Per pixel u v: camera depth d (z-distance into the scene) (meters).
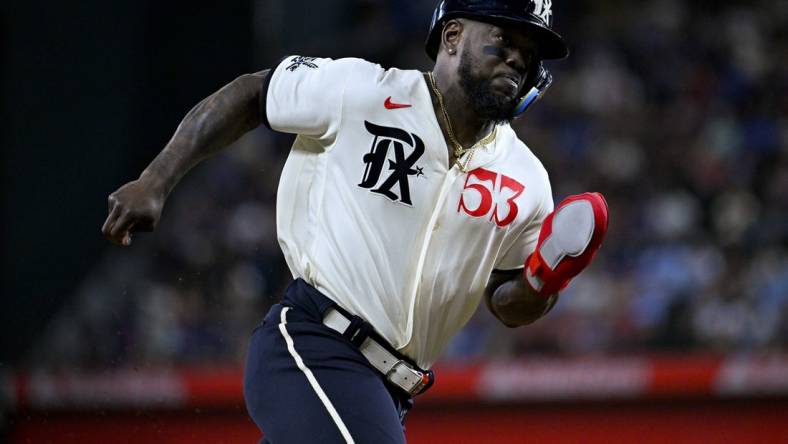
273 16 48.47
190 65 44.66
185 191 41.00
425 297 11.80
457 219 11.81
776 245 39.06
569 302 35.19
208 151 11.74
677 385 28.75
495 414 28.59
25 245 40.59
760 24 51.72
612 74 47.91
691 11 51.97
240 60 45.62
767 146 45.41
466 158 11.94
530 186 12.30
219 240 38.94
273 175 41.44
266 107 11.84
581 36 50.38
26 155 41.12
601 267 37.28
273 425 11.30
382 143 11.65
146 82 43.59
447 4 11.83
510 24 11.55
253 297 36.34
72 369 29.62
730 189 42.94
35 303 39.72
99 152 41.84
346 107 11.66
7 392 27.86
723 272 37.34
